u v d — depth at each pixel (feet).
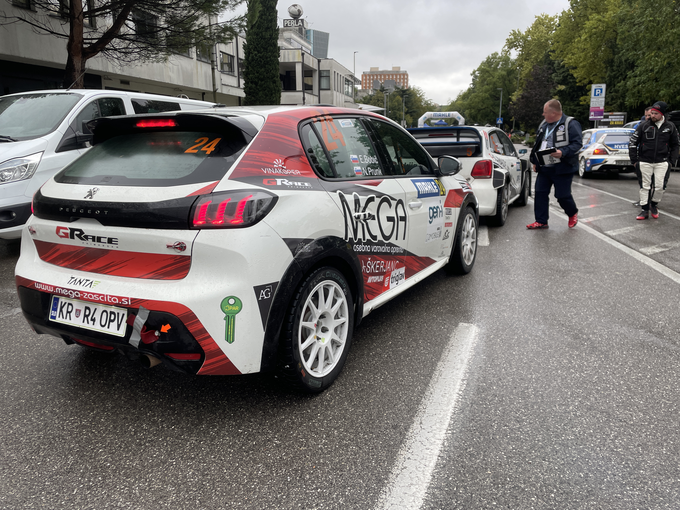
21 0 48.26
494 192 24.91
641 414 8.46
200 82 84.02
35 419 8.48
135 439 7.89
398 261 11.95
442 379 9.77
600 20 136.56
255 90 77.92
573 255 20.13
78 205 7.95
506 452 7.45
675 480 6.81
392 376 9.93
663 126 27.43
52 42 51.80
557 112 24.72
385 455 7.42
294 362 8.41
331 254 8.95
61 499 6.55
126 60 45.44
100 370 10.34
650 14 96.73
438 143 25.41
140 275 7.69
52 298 8.35
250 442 7.78
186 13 39.47
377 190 10.88
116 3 37.01
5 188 18.10
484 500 6.46
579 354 10.87
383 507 6.36
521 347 11.27
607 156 52.49
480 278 16.94
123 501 6.51
